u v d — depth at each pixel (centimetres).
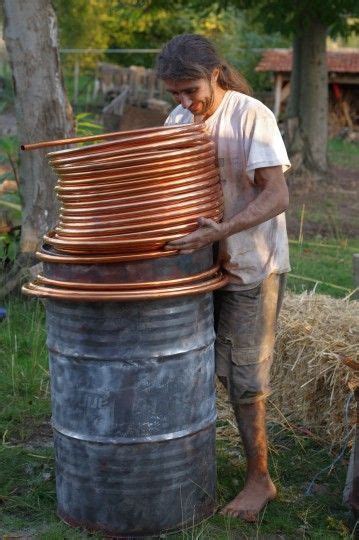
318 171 1596
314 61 1577
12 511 389
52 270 351
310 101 1591
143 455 352
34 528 375
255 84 2727
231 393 382
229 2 1541
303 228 1139
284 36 1538
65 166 341
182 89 346
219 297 378
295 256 921
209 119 358
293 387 471
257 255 365
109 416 349
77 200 341
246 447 387
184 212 338
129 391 347
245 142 351
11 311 653
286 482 421
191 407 358
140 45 3306
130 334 343
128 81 2609
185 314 348
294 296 525
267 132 349
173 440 355
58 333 354
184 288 341
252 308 370
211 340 365
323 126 1606
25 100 686
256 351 375
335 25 1556
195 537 361
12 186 878
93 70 2873
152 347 344
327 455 448
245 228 346
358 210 1327
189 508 366
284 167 353
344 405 429
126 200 334
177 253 340
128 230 335
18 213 869
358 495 369
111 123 1930
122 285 336
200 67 341
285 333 470
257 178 353
